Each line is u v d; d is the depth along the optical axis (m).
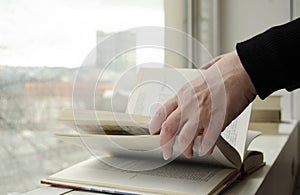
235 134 0.80
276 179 0.99
